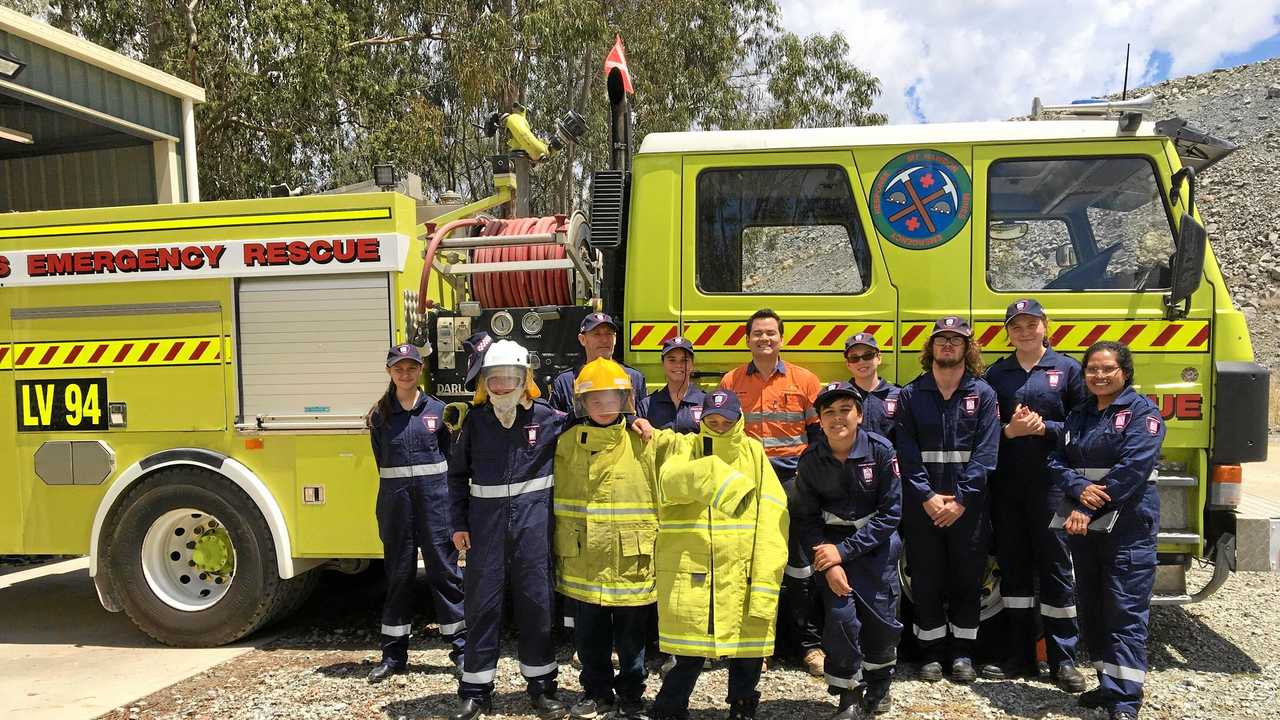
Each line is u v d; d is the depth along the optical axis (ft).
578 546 13.16
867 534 12.75
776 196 16.31
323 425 16.79
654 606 15.25
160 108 33.63
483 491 13.28
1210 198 93.04
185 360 17.25
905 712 13.35
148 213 17.25
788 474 14.73
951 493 14.33
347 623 19.19
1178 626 17.38
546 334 17.07
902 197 15.88
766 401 14.87
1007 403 14.56
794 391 14.85
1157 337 15.03
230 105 54.65
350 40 58.85
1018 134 15.64
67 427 17.66
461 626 15.24
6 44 27.04
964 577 14.38
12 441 17.88
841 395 12.64
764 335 14.67
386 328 16.62
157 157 34.27
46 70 28.58
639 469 12.98
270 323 17.01
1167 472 15.15
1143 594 12.98
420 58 65.05
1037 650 14.97
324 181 58.70
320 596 21.43
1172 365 14.98
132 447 17.49
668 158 16.51
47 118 33.53
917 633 14.84
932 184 15.81
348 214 16.66
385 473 15.17
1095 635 13.41
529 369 13.37
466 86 59.52
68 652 17.52
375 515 16.70
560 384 15.99
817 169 16.20
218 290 17.15
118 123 31.55
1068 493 13.29
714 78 68.54
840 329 15.90
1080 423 13.62
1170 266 15.14
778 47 72.54
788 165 16.24
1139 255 15.30
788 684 14.65
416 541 15.26
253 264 16.94
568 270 17.76
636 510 12.88
